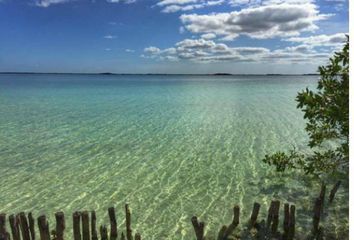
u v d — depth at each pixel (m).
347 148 11.94
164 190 15.23
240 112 40.00
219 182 16.08
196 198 14.26
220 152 21.34
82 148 22.47
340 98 10.19
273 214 10.09
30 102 51.78
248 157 20.11
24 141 24.30
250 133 26.89
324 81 10.73
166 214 12.82
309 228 11.30
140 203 13.87
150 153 21.28
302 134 26.27
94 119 34.50
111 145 23.27
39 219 8.53
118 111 41.16
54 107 45.16
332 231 11.13
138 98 61.09
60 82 145.75
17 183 16.19
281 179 16.14
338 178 15.65
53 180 16.59
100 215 12.85
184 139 24.97
